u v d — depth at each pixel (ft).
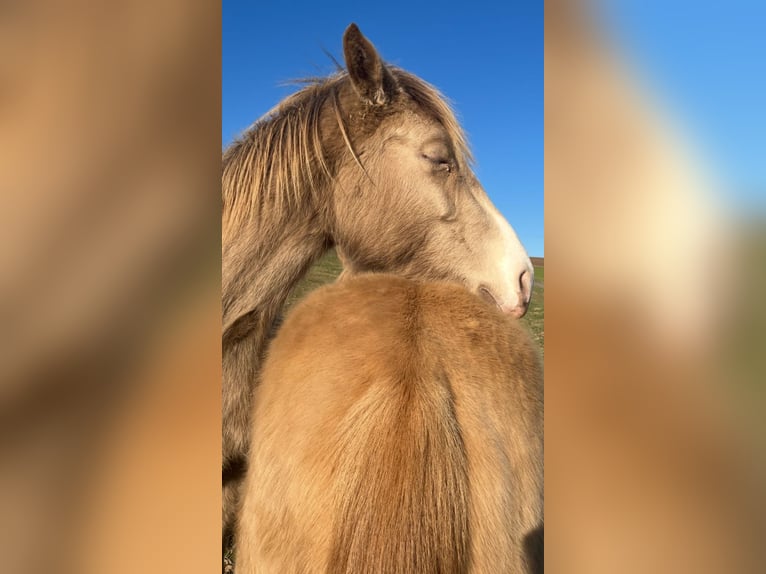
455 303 3.97
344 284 4.23
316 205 5.18
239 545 4.29
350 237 5.25
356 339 3.61
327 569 2.94
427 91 5.31
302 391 3.67
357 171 5.17
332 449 3.27
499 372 3.72
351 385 3.40
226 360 4.92
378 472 2.97
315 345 3.83
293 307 4.51
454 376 3.51
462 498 3.09
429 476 2.98
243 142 5.25
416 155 5.15
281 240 5.12
